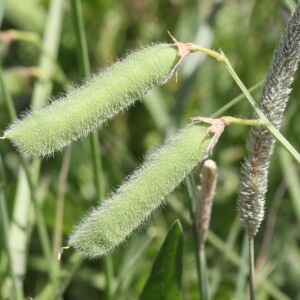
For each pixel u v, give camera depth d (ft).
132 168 1.16
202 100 1.25
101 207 0.57
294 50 0.59
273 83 0.59
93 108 0.57
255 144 0.61
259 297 0.95
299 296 1.00
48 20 1.12
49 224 1.03
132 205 0.56
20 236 0.92
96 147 0.86
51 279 0.87
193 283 1.03
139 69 0.57
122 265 0.98
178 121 0.99
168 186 0.57
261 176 0.61
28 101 1.22
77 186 1.15
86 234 0.56
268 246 1.00
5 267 0.91
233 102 0.74
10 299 0.89
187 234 1.06
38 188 1.01
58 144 0.56
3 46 1.21
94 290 1.08
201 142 0.57
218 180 1.16
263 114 0.59
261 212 0.62
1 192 0.83
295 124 1.19
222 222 1.13
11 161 1.13
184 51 0.58
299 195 0.97
